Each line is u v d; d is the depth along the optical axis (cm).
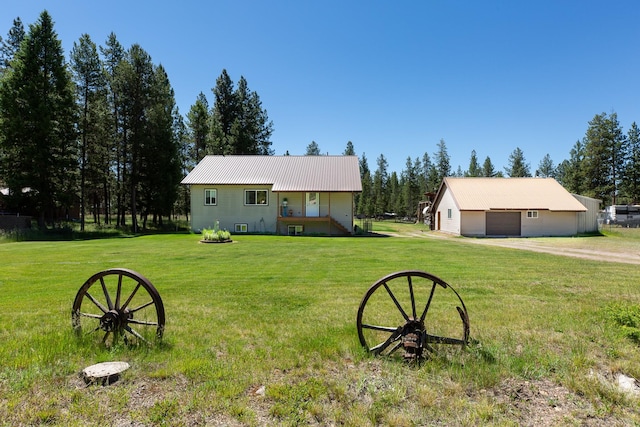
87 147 2977
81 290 443
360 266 1057
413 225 4684
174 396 307
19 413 278
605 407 298
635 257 1339
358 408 293
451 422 277
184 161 4362
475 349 397
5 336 445
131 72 2955
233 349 412
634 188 4884
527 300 645
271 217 2617
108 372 333
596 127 5062
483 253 1402
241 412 285
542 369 357
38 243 1800
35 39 2409
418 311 571
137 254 1328
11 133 2272
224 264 1095
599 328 477
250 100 4881
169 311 577
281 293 711
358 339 436
